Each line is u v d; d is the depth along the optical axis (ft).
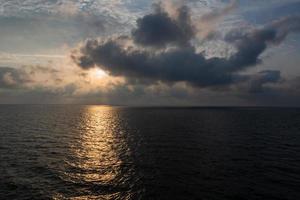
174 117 501.56
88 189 92.68
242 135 231.30
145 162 132.05
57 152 153.79
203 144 183.93
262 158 140.97
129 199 84.64
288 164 128.57
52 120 395.75
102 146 177.27
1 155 142.10
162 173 112.88
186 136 224.53
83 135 231.30
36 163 126.82
